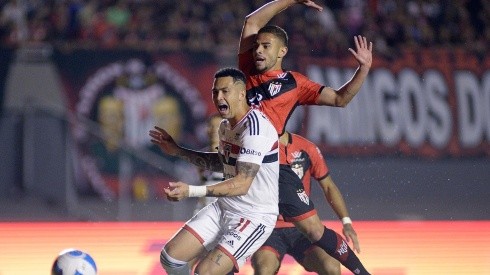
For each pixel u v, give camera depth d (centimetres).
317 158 2248
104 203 4588
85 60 4638
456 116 4862
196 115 4684
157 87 4669
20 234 3731
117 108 4638
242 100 1952
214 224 2002
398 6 5284
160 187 4641
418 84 4850
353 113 4797
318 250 2172
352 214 4381
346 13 5150
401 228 3947
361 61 2084
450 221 4206
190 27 5019
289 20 4944
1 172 4578
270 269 2116
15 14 4966
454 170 4844
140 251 3253
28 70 4597
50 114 4600
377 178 4788
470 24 5262
